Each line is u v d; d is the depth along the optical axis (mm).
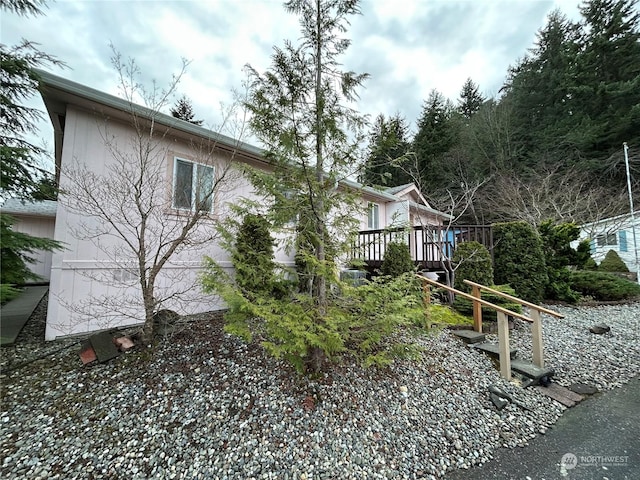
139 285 4688
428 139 18125
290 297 3158
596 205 11531
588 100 14266
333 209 3143
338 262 3240
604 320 5977
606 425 2777
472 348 4215
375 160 3230
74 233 4133
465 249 6047
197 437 2232
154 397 2621
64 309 4023
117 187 4105
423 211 11727
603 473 2146
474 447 2406
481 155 15953
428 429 2545
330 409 2604
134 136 4711
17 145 4055
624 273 11242
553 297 7469
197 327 4020
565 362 4031
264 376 2957
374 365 3352
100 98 3984
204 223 4691
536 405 3064
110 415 2410
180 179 5164
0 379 2840
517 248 6594
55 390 2686
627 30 14258
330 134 3051
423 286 4512
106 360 3119
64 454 2051
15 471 1913
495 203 13688
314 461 2111
